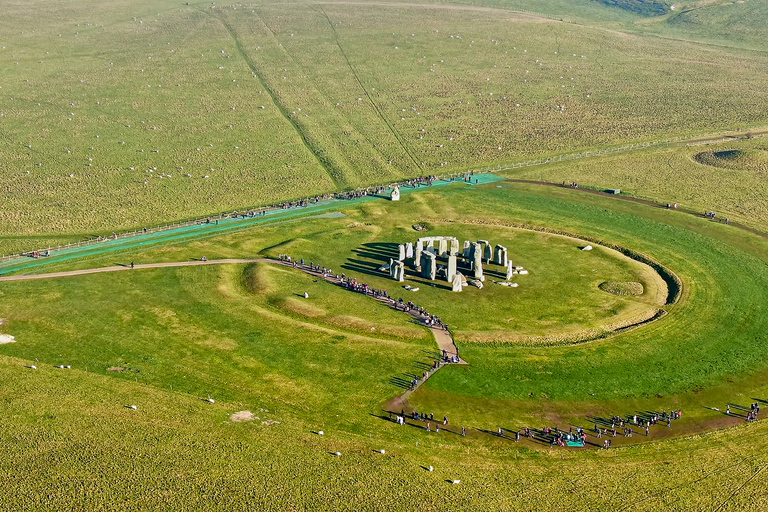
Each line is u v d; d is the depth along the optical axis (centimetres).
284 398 12519
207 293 16038
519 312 15275
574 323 14862
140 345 13975
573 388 12925
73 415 11825
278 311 15325
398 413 12231
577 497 10531
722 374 13388
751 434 11919
